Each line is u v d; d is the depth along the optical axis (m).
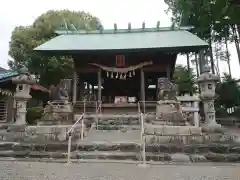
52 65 23.05
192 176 5.37
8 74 17.78
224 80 22.75
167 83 11.66
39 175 5.43
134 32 20.41
